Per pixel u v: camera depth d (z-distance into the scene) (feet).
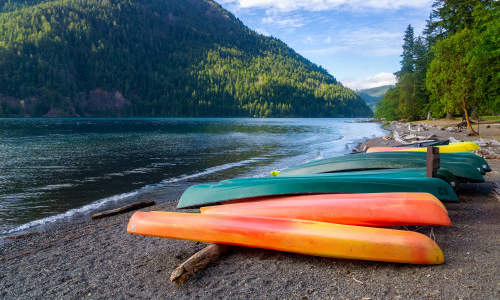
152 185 30.22
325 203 11.68
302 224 10.04
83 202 24.14
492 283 7.77
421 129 89.20
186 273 9.50
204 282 9.21
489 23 61.41
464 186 19.44
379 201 11.12
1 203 23.81
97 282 10.20
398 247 8.89
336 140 85.20
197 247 12.52
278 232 9.93
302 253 9.72
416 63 172.96
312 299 7.86
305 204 11.93
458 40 68.64
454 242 10.57
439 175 15.62
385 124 198.18
